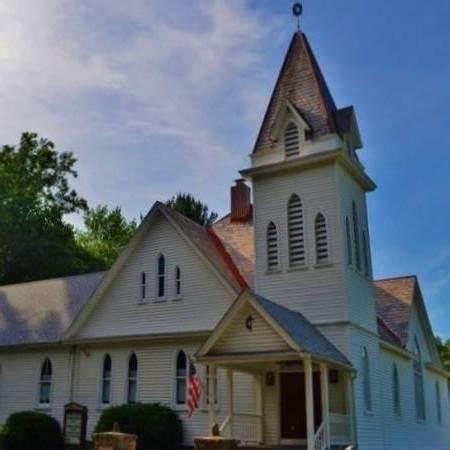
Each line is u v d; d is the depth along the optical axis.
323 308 24.34
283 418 23.73
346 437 21.98
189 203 57.38
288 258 25.73
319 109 26.92
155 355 27.25
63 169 55.62
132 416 24.55
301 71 28.36
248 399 24.61
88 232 69.94
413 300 34.50
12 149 54.59
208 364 20.83
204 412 25.39
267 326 19.94
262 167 26.84
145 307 27.88
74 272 54.06
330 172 25.64
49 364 30.50
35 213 53.53
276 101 28.23
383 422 26.25
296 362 22.27
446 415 39.44
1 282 51.44
